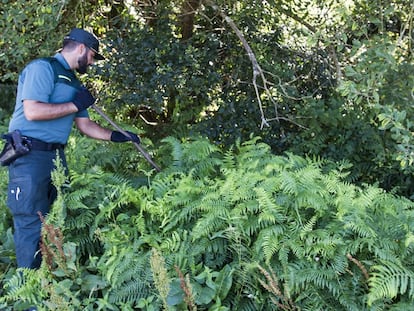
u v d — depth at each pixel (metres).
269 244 3.15
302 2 6.00
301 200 3.32
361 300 3.10
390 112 3.71
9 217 4.26
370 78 3.93
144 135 6.51
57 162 3.55
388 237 3.30
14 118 3.74
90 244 3.80
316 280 3.10
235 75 6.07
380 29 4.31
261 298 3.22
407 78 4.35
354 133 5.60
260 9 6.00
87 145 4.84
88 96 3.75
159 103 5.86
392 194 4.40
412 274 3.01
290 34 6.03
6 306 3.55
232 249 3.41
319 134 5.68
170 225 3.53
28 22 5.36
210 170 4.34
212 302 3.25
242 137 5.96
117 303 3.29
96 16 6.12
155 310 3.16
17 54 5.68
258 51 6.08
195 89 5.95
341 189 3.56
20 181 3.62
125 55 5.72
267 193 3.39
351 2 5.23
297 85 6.06
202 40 6.07
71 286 3.45
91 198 3.93
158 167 4.60
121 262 3.35
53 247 3.58
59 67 3.73
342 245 3.17
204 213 3.61
